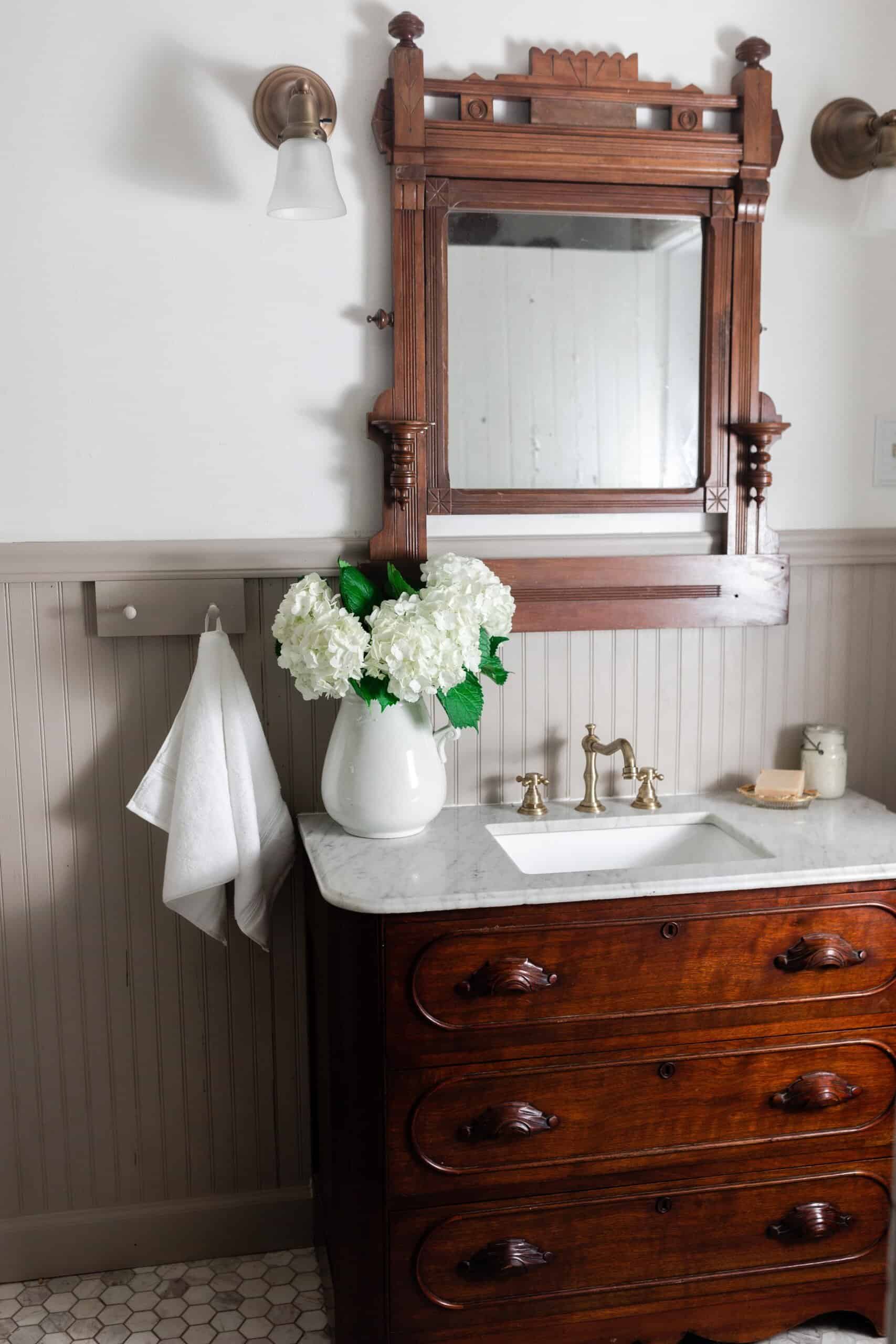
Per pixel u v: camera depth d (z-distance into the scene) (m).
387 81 1.89
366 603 1.79
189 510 1.93
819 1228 1.76
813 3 2.04
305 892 1.98
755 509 2.08
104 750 1.95
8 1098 2.00
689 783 2.15
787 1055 1.73
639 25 1.98
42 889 1.97
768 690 2.16
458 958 1.60
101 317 1.87
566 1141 1.67
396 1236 1.64
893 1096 1.78
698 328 2.04
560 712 2.08
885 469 2.17
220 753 1.83
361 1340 1.66
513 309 1.96
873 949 1.74
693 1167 1.73
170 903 1.88
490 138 1.90
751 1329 1.79
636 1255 1.73
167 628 1.92
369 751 1.77
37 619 1.91
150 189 1.86
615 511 2.04
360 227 1.93
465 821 1.95
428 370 1.94
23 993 1.98
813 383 2.12
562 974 1.63
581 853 1.97
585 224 1.98
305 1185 2.10
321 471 1.96
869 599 2.19
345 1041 1.62
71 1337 1.83
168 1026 2.03
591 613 2.03
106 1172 2.04
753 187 2.00
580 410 2.01
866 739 2.22
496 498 1.98
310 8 1.87
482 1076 1.63
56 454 1.88
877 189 1.86
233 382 1.92
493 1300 1.68
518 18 1.94
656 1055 1.68
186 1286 1.98
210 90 1.86
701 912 1.66
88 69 1.83
